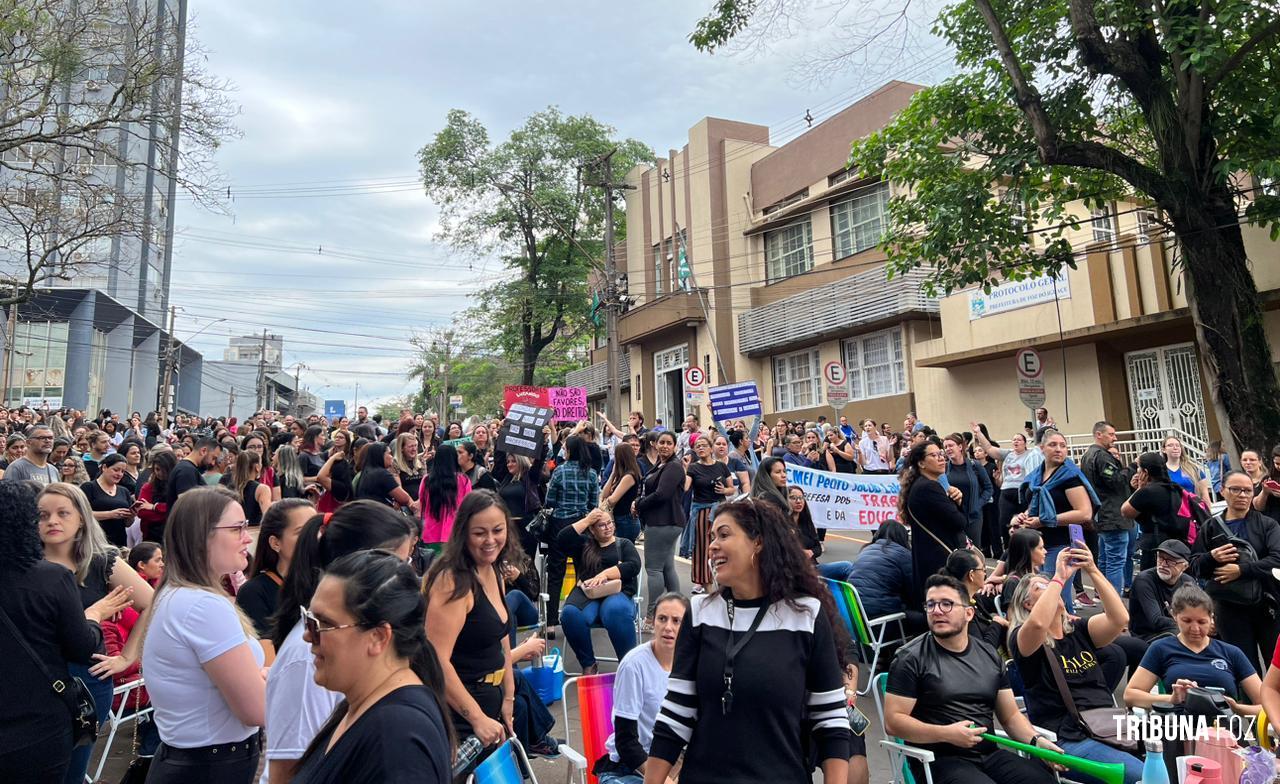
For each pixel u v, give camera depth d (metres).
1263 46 10.89
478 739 3.37
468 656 3.81
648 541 8.03
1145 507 8.15
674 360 30.22
